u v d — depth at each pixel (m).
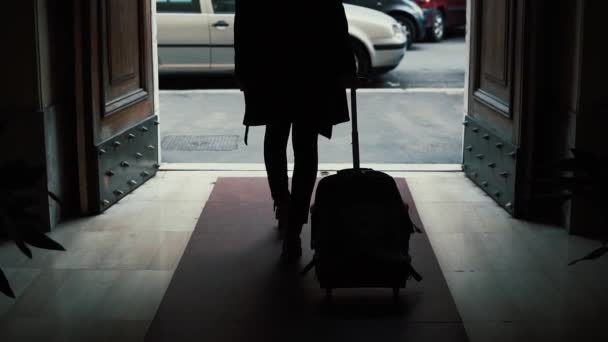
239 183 6.16
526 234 5.08
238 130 8.24
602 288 4.27
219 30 10.66
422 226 5.23
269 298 4.14
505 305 4.06
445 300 4.11
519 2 5.20
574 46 4.95
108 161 5.50
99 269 4.52
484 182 5.93
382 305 4.05
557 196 3.86
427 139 7.86
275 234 5.07
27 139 4.95
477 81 6.13
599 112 4.86
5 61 4.88
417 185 6.14
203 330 3.79
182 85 11.12
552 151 5.30
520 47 5.18
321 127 4.37
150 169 6.28
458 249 4.83
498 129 5.64
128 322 3.88
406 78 11.56
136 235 5.05
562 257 4.70
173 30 10.66
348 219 3.87
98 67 5.28
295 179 4.45
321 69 4.29
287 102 4.34
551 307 4.04
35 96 4.92
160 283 4.33
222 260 4.65
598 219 5.02
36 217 3.79
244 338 3.71
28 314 3.96
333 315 3.95
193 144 7.63
